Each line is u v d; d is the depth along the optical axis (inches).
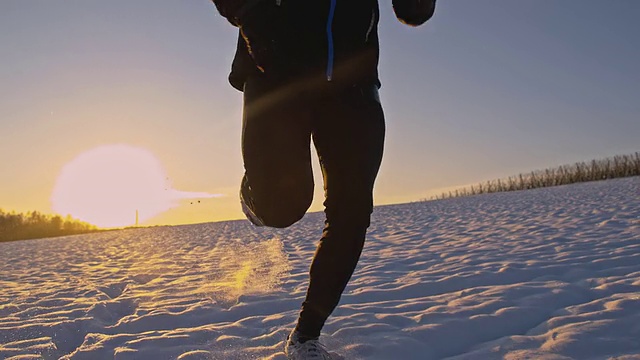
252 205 70.1
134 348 93.1
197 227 827.4
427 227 350.0
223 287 158.2
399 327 94.5
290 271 187.6
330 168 67.2
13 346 103.3
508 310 99.8
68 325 117.1
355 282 148.3
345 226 66.5
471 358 78.0
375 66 67.9
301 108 65.4
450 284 134.0
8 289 203.6
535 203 504.1
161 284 180.9
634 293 108.3
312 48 63.7
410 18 71.7
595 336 81.9
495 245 209.9
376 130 66.7
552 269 142.8
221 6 68.1
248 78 68.3
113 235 838.5
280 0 64.0
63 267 294.4
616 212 309.7
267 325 104.8
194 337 97.9
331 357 71.2
